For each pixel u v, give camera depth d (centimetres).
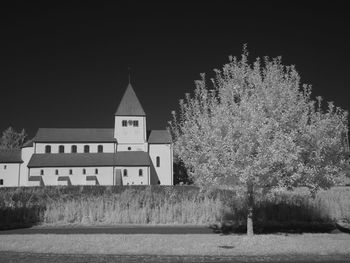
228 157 1599
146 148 8969
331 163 1809
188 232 2120
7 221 2680
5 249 1498
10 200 3425
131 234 1944
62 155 8550
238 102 1781
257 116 1586
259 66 1823
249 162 1586
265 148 1559
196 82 1912
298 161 1702
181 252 1438
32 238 1747
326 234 2002
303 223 2512
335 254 1389
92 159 8438
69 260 1320
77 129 9138
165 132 9450
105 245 1555
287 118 1714
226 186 1753
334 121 1814
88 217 2698
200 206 2823
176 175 9094
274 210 2764
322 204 2823
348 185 4400
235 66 1858
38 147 8612
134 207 2866
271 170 1628
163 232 2112
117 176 8188
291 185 1725
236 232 2127
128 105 9256
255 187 1728
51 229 2289
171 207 2814
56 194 4062
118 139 9031
